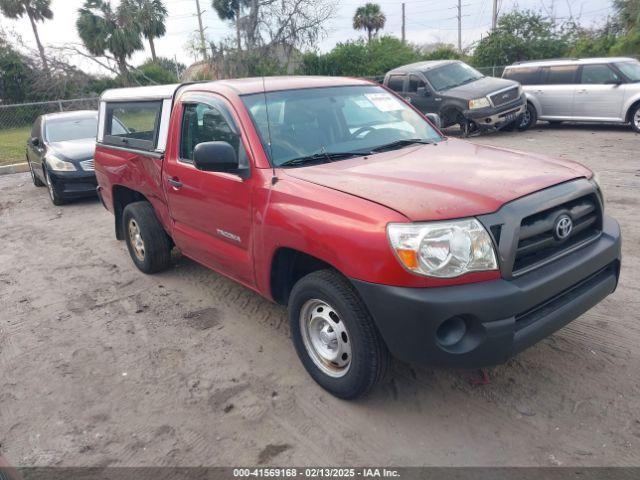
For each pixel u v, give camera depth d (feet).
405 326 8.79
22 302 17.29
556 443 9.34
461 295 8.53
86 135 34.50
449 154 12.13
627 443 9.23
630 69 42.14
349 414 10.49
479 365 8.86
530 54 86.48
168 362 12.92
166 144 15.19
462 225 8.64
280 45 91.81
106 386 12.13
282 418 10.55
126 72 104.12
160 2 117.39
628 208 21.85
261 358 12.76
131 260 20.58
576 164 11.50
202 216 13.80
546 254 9.61
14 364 13.41
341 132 13.12
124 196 19.49
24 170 46.47
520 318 9.13
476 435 9.68
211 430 10.39
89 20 101.24
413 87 47.32
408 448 9.51
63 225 26.94
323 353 11.04
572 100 44.37
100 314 15.89
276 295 12.09
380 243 8.80
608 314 13.44
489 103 42.37
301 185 10.64
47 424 10.93
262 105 12.73
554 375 11.16
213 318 15.03
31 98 102.17
